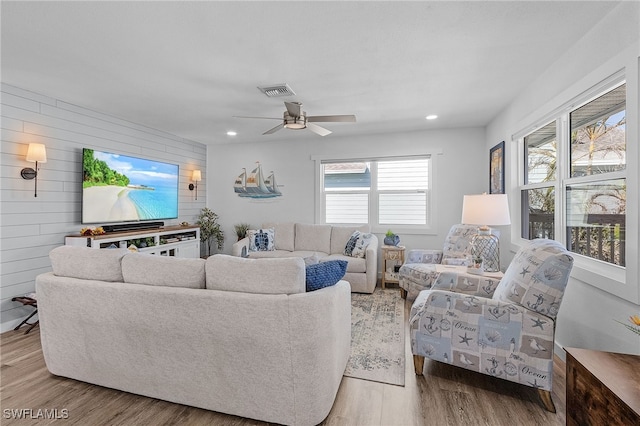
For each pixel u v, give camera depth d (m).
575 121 2.34
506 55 2.36
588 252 2.19
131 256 1.94
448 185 4.62
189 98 3.32
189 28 2.01
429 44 2.20
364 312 3.40
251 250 4.79
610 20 1.83
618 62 1.76
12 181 2.99
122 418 1.72
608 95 1.98
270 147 5.54
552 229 2.74
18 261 3.04
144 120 4.19
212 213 5.81
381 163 5.02
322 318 1.65
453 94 3.19
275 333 1.62
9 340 2.73
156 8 1.80
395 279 4.41
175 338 1.77
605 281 1.84
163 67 2.58
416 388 2.00
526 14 1.85
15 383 2.05
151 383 1.86
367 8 1.80
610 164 1.98
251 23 1.95
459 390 1.98
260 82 2.88
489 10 1.81
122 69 2.62
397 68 2.59
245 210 5.71
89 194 3.64
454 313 2.01
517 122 3.21
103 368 1.95
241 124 4.41
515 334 1.85
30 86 3.00
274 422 1.67
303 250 4.86
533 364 1.80
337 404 1.84
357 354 2.44
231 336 1.68
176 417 1.74
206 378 1.75
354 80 2.83
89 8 1.80
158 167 4.65
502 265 3.77
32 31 2.05
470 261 3.02
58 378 2.11
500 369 1.88
